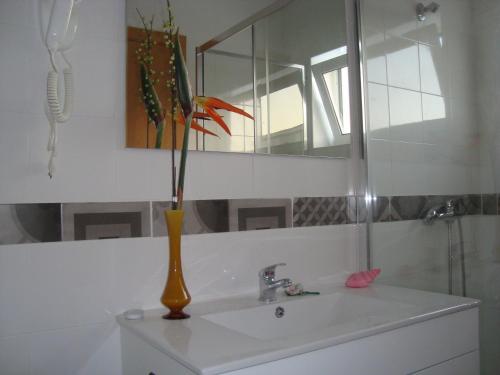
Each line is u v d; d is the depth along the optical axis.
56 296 1.20
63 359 1.20
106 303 1.26
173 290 1.20
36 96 1.19
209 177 1.45
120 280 1.29
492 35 1.58
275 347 0.96
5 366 1.13
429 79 1.74
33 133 1.19
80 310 1.23
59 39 1.10
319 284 1.69
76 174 1.24
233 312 1.32
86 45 1.27
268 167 1.58
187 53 1.42
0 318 1.13
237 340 1.02
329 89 1.76
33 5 1.20
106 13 1.31
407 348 1.20
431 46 1.73
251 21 1.56
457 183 1.66
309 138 1.69
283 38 1.64
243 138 1.51
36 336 1.17
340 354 1.05
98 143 1.27
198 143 1.43
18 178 1.16
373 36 1.84
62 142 1.22
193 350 0.95
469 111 1.63
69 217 1.22
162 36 1.38
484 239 1.58
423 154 1.72
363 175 1.84
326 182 1.74
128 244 1.30
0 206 1.14
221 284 1.46
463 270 1.63
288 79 1.64
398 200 1.78
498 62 1.57
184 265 1.39
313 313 1.48
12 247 1.15
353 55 1.86
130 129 1.31
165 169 1.37
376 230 1.81
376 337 1.13
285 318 1.41
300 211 1.66
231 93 1.50
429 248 1.70
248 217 1.53
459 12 1.67
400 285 1.75
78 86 1.26
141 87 1.34
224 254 1.47
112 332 1.27
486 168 1.59
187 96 1.29
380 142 1.82
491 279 1.56
